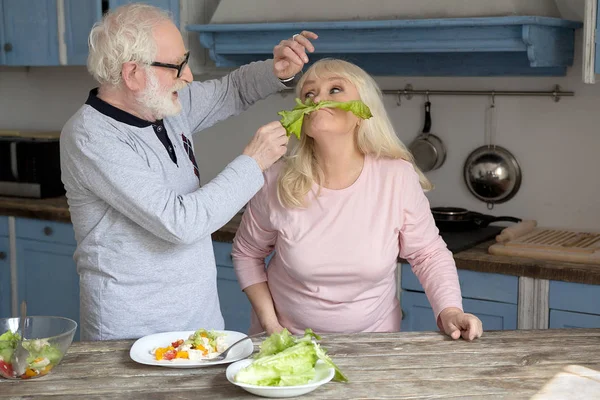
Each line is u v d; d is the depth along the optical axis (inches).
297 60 91.9
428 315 118.4
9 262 159.5
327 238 84.0
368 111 79.1
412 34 119.8
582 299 108.0
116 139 77.4
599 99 123.8
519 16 111.4
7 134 173.0
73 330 68.9
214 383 66.0
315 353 64.7
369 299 86.1
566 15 124.9
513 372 67.6
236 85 98.1
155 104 78.2
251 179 78.4
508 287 113.2
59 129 179.0
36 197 161.3
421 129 138.1
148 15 78.4
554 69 125.3
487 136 133.0
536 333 77.6
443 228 130.6
